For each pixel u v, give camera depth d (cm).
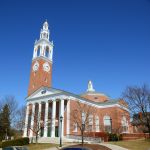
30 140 4697
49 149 3309
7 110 6316
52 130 5119
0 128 6097
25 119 5906
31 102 5909
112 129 5622
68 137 4719
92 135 4978
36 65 6662
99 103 6359
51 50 7156
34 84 6438
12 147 2397
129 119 5662
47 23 7556
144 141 4112
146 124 4300
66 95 5372
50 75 6794
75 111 5325
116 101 6088
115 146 3388
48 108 5634
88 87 7569
